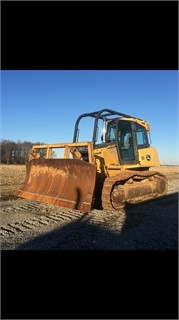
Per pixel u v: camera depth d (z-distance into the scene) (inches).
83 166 255.9
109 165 295.1
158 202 329.7
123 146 320.8
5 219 230.5
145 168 363.3
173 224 219.0
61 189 270.7
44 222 222.2
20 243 170.2
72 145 272.8
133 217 244.1
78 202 245.4
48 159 296.5
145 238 183.0
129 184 304.7
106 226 211.9
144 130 358.6
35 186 303.3
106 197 261.7
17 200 323.6
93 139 298.7
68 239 179.0
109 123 320.8
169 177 706.8
